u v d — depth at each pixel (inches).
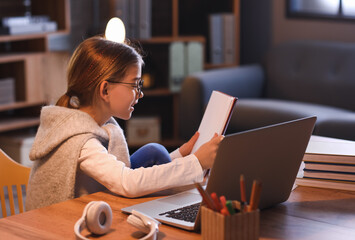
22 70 161.2
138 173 57.7
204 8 201.2
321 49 170.7
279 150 52.5
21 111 172.4
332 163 62.1
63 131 61.7
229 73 172.1
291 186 56.5
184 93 166.2
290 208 56.0
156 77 193.5
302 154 55.6
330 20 182.2
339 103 163.2
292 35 195.2
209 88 163.8
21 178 71.1
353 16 175.3
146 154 66.2
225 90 169.0
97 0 192.5
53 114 63.5
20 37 155.7
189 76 165.0
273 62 180.4
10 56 155.4
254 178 51.4
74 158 60.7
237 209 43.5
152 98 198.1
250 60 209.2
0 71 165.2
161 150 66.2
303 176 63.6
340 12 179.2
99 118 65.6
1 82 155.8
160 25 196.4
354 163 61.2
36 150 63.1
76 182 63.0
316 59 170.7
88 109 65.4
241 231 41.9
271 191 54.2
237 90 172.7
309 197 59.5
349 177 61.8
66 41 191.5
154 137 185.0
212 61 190.9
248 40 209.0
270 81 180.4
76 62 64.6
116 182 57.9
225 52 191.8
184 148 68.6
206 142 61.2
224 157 47.3
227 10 197.0
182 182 57.9
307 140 55.2
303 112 145.9
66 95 66.6
